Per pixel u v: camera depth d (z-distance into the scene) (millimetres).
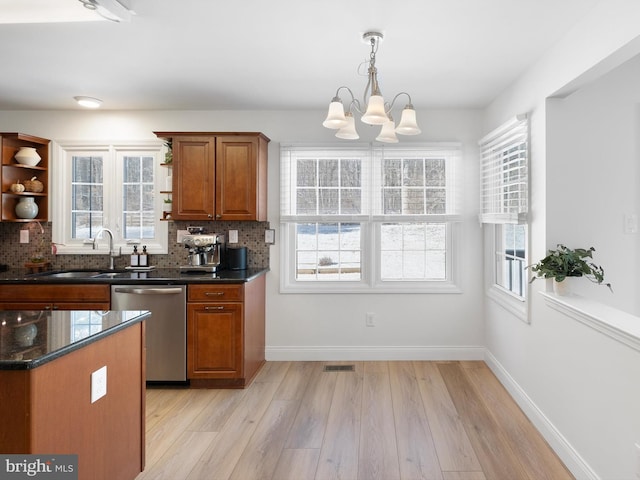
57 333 1595
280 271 3873
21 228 3910
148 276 3352
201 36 2383
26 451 1282
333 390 3178
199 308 3203
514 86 3043
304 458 2248
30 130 3887
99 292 3215
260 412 2809
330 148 3818
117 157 3910
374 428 2572
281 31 2320
